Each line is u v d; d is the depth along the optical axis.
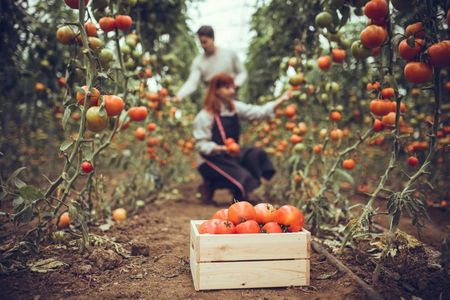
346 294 1.85
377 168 5.32
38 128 4.80
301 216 2.04
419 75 1.80
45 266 2.11
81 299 1.81
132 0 2.79
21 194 2.03
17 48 3.43
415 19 1.98
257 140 6.16
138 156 4.55
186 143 5.10
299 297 1.84
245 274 1.91
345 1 2.57
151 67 4.22
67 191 2.27
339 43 2.95
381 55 2.40
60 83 3.66
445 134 3.26
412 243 2.30
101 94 2.20
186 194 5.19
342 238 2.66
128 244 2.63
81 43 2.34
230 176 3.99
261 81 5.45
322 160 3.15
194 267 1.97
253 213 2.05
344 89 4.36
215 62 4.74
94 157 2.62
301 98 3.44
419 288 1.94
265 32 4.86
